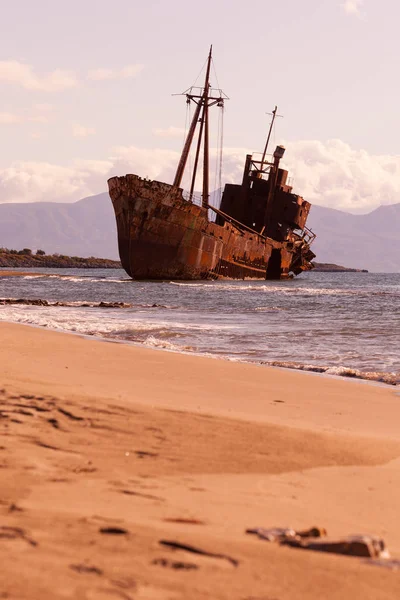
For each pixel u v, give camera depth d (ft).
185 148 527.81
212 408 59.21
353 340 148.36
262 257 599.16
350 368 106.83
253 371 91.56
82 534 21.27
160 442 41.70
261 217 628.69
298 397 72.02
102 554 19.11
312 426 53.78
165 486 32.07
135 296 333.83
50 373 74.49
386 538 26.32
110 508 26.94
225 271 541.75
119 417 47.32
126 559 18.75
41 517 23.86
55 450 38.42
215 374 86.28
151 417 47.83
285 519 27.53
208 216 498.69
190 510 27.71
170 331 160.15
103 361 91.97
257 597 16.84
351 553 21.01
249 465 37.76
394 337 154.40
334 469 37.83
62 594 15.48
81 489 30.30
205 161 553.64
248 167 630.33
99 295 340.18
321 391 77.41
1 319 176.96
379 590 18.16
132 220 470.39
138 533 21.86
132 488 31.14
